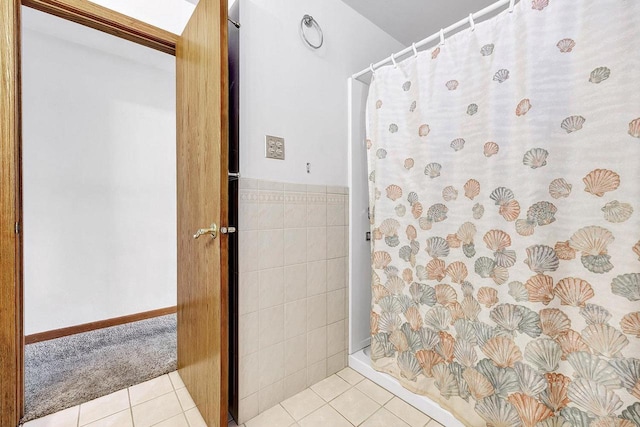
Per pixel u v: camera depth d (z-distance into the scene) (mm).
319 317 1576
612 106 859
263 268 1347
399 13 1794
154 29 1485
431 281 1348
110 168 2336
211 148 1134
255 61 1319
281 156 1417
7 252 1173
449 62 1254
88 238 2248
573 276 942
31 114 2018
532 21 1003
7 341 1179
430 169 1332
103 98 2299
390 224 1518
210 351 1162
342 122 1709
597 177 892
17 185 1193
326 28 1619
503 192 1093
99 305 2297
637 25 814
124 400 1408
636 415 826
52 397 1419
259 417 1308
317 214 1567
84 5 1296
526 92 1017
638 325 826
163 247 2613
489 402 1125
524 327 1038
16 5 1177
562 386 960
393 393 1466
